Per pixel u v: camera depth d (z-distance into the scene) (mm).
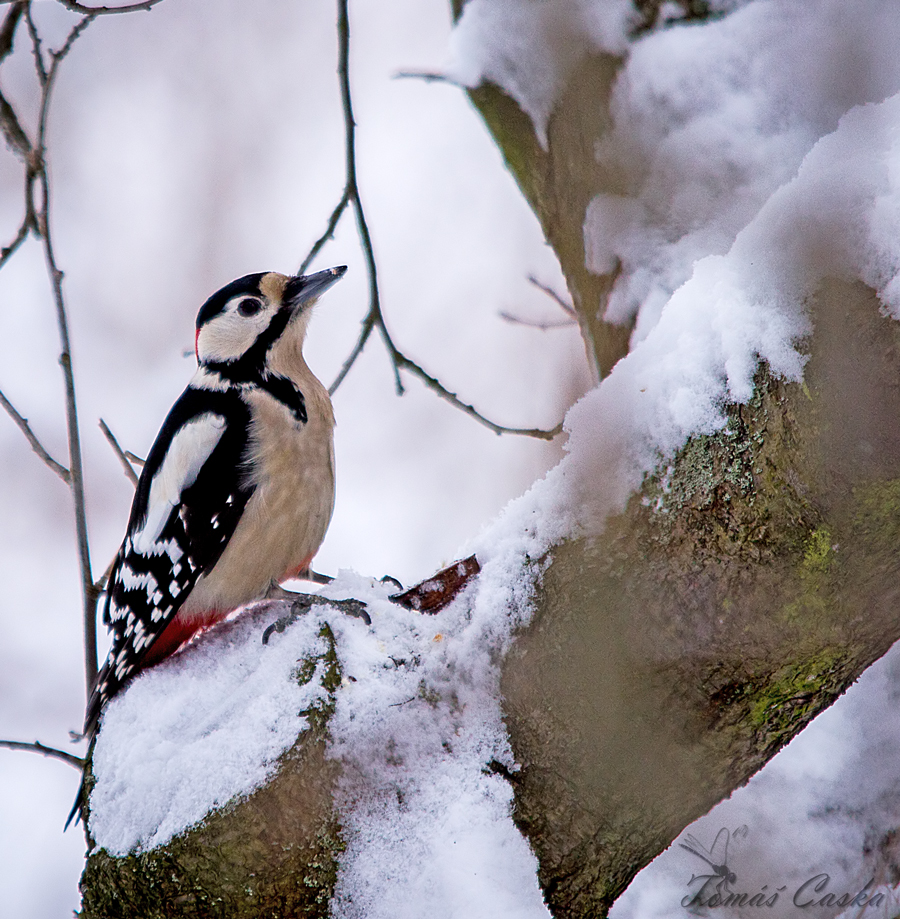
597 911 4836
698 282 4723
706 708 4602
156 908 4734
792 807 6121
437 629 4891
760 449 4383
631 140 7844
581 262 8727
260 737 4762
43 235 7805
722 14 7719
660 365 4637
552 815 4703
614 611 4586
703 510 4457
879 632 4609
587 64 8047
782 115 7430
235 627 5715
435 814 4691
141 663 6871
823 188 4465
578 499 4695
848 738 6258
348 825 4684
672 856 6098
